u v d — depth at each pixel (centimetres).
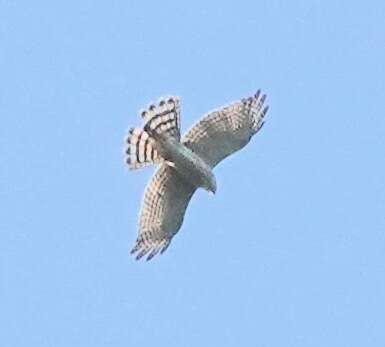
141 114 3712
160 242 3819
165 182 3794
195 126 3819
